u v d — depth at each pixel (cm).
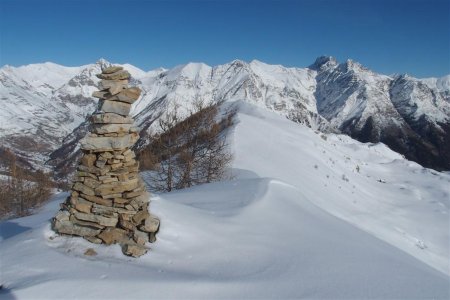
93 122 1227
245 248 1230
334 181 3984
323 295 944
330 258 1190
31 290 857
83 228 1165
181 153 2720
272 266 1116
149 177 2834
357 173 5150
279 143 4247
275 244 1287
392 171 6256
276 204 1738
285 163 3638
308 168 3878
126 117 1246
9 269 969
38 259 1026
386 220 3372
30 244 1112
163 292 913
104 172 1193
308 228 1498
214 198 1769
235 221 1434
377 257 1255
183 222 1286
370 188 4656
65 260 1038
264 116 6203
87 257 1079
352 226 1780
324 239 1381
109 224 1162
